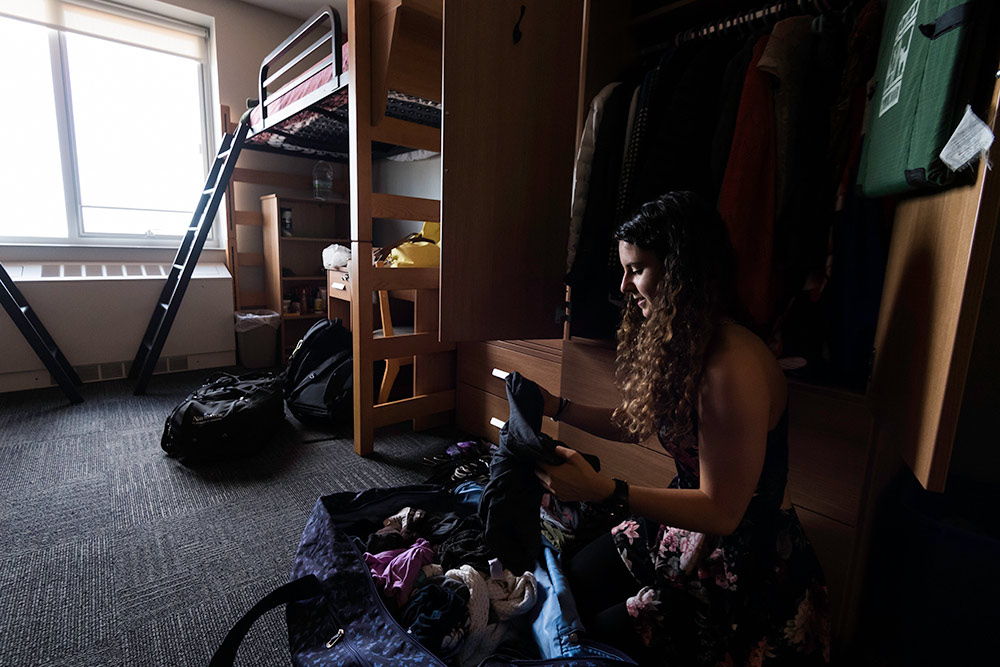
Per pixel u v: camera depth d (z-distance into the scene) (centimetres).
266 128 291
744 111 112
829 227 111
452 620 101
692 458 88
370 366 213
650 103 130
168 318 290
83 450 213
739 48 126
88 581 133
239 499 178
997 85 54
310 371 268
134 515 165
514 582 116
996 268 132
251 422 210
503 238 145
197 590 131
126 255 337
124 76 339
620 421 108
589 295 155
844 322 113
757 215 114
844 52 112
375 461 211
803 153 108
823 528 117
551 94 147
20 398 273
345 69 208
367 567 109
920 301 75
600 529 127
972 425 139
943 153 60
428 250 230
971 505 130
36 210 319
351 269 208
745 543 83
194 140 374
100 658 109
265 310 369
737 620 83
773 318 120
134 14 329
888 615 122
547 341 196
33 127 312
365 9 182
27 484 183
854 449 111
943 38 63
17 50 302
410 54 191
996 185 55
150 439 227
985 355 136
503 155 140
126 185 350
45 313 288
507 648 107
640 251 83
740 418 74
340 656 93
